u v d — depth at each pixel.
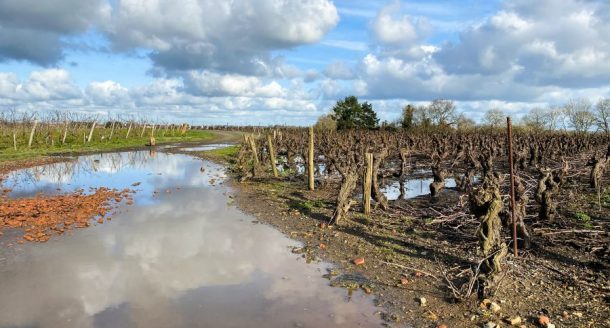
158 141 69.50
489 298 9.05
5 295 9.83
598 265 10.76
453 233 14.06
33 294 9.90
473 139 49.22
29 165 35.91
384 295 9.73
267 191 23.66
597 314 8.41
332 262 12.06
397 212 17.59
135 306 9.31
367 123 76.19
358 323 8.48
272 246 13.62
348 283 10.44
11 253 12.69
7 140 52.44
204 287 10.34
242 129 123.44
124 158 44.25
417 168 34.28
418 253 12.47
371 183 17.92
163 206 19.73
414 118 81.50
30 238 14.01
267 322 8.56
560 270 10.63
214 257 12.53
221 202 20.70
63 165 37.16
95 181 28.11
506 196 13.06
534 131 67.25
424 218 16.34
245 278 10.91
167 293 9.99
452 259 11.80
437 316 8.66
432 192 21.53
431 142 49.66
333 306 9.26
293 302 9.48
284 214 17.88
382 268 11.41
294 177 29.02
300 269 11.55
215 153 48.66
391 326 8.32
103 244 13.70
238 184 26.33
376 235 14.36
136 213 18.23
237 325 8.45
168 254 12.79
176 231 15.35
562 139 45.81
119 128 82.00
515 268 10.76
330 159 28.62
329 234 14.71
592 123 68.62
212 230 15.53
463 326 8.22
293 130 77.88
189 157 45.50
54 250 13.02
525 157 30.17
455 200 20.31
